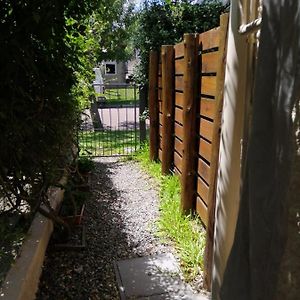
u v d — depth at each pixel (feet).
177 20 17.20
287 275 2.69
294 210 2.61
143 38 18.02
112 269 8.19
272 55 2.95
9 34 5.07
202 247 8.58
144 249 9.07
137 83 19.70
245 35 4.65
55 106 6.74
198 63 9.73
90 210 11.85
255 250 3.08
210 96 8.80
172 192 12.37
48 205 7.45
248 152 3.31
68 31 6.29
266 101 3.03
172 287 7.45
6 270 6.17
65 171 8.06
